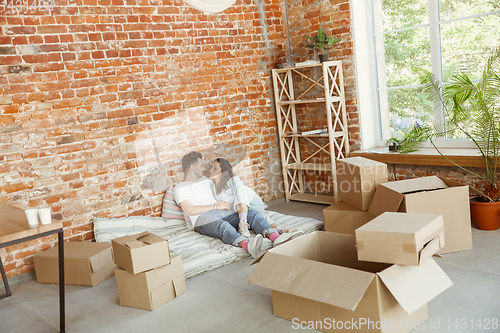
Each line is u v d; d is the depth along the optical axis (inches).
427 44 153.2
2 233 80.6
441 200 109.4
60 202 132.0
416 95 159.9
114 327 93.3
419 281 73.7
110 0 138.2
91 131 135.6
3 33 122.3
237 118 165.6
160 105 146.3
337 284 72.6
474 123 141.8
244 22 168.6
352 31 165.6
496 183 132.5
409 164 153.3
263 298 98.4
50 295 116.5
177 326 90.1
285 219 151.6
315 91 181.6
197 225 137.0
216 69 160.1
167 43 148.6
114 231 137.6
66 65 131.5
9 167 124.0
